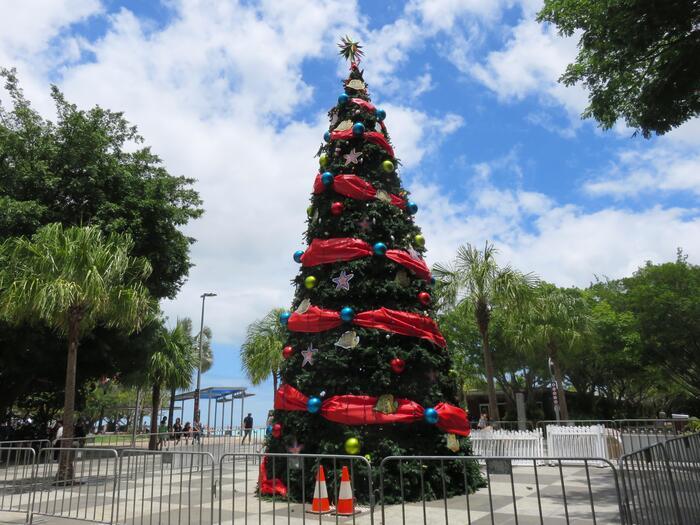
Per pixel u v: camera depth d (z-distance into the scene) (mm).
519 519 7113
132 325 12938
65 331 12594
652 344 34125
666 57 9836
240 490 10344
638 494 5094
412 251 10109
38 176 19266
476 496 8930
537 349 28328
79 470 11180
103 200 19844
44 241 11984
